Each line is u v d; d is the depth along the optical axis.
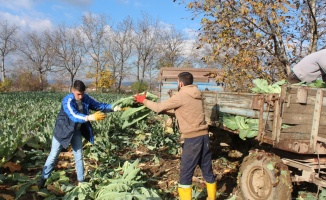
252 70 8.29
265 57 8.69
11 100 19.03
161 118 13.59
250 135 4.32
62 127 4.72
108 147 7.03
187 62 31.66
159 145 8.27
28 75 53.94
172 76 9.54
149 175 5.93
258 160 4.04
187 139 4.27
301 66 5.05
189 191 4.33
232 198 4.38
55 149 4.84
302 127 3.75
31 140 7.16
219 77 8.40
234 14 7.82
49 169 4.88
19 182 5.20
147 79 59.38
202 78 9.50
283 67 8.77
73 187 4.79
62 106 4.80
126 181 4.69
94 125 8.89
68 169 5.95
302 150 3.55
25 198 4.70
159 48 57.50
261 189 4.00
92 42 59.81
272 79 8.79
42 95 28.77
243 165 4.32
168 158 7.22
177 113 4.32
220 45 8.05
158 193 4.85
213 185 4.47
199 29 8.36
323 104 3.70
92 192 4.45
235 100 4.69
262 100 4.00
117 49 60.03
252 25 8.15
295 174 4.11
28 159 6.50
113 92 57.59
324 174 4.07
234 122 4.70
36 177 5.12
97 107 5.14
